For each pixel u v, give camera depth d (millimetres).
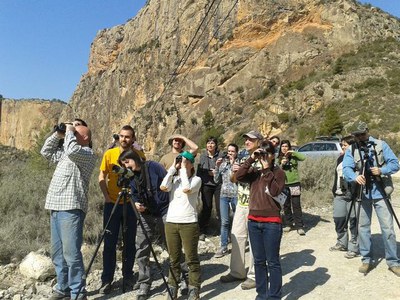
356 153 6156
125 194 5453
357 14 79188
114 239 6090
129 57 117938
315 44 77750
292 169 8750
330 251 7262
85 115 132250
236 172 5188
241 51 85312
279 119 61781
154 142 88625
